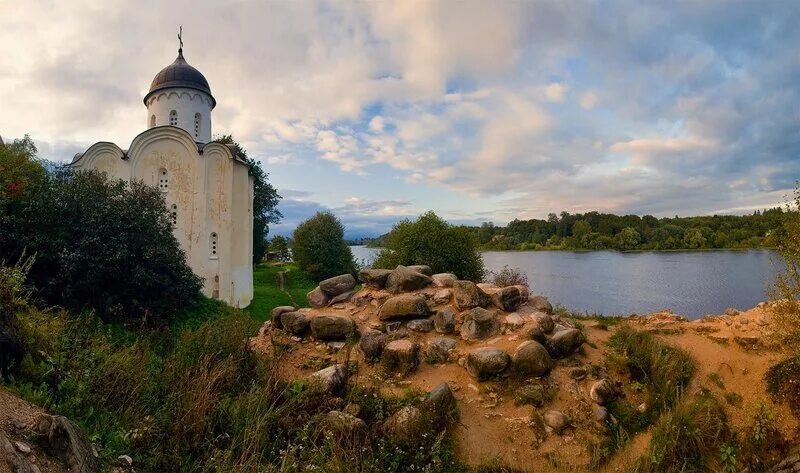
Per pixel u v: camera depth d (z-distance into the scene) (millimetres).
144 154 21781
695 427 5992
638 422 6355
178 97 25047
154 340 10977
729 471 5637
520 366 6699
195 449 5461
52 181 15898
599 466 5863
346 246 43625
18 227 14414
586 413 6391
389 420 5914
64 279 14219
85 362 6340
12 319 6301
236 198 23594
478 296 8227
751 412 6207
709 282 35938
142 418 5832
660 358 7168
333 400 6164
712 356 7398
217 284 22141
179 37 26562
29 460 4148
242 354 7027
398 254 19328
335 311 8977
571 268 53031
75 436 4664
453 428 6027
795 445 5711
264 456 5434
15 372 5887
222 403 5969
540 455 5902
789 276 6891
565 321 8508
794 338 6562
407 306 8125
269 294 29328
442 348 7496
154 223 16438
